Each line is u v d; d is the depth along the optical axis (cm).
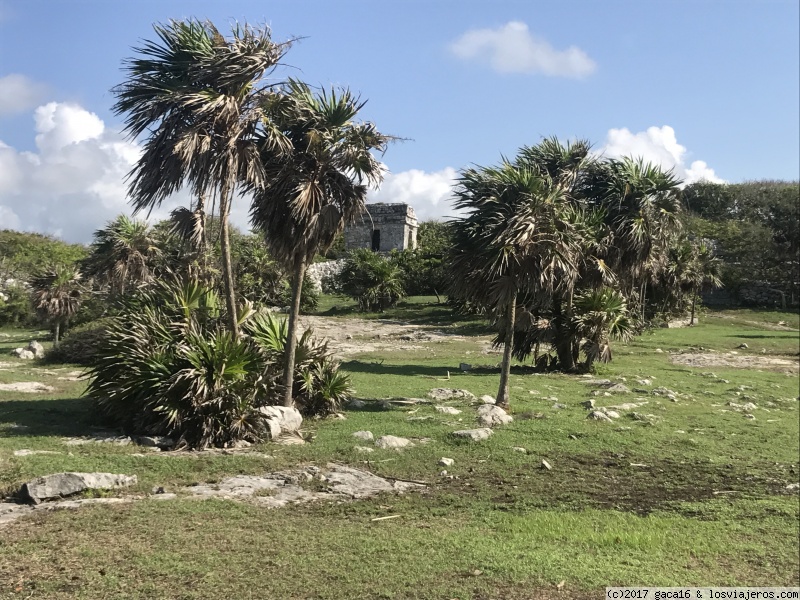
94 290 2759
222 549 561
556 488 889
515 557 601
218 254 2369
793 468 1054
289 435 1045
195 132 976
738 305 5319
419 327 3597
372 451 970
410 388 1603
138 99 1022
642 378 1936
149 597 465
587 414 1332
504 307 1426
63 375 1680
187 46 1029
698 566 645
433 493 820
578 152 2150
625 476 972
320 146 1100
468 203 1379
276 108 1084
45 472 729
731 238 5500
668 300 3753
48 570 494
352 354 2538
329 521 672
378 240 5609
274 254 1147
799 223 5628
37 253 4462
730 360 2545
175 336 1052
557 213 1368
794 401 1691
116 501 669
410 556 582
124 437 939
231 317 1087
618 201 2136
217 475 806
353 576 529
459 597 506
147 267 2406
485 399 1425
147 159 1015
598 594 537
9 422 1004
